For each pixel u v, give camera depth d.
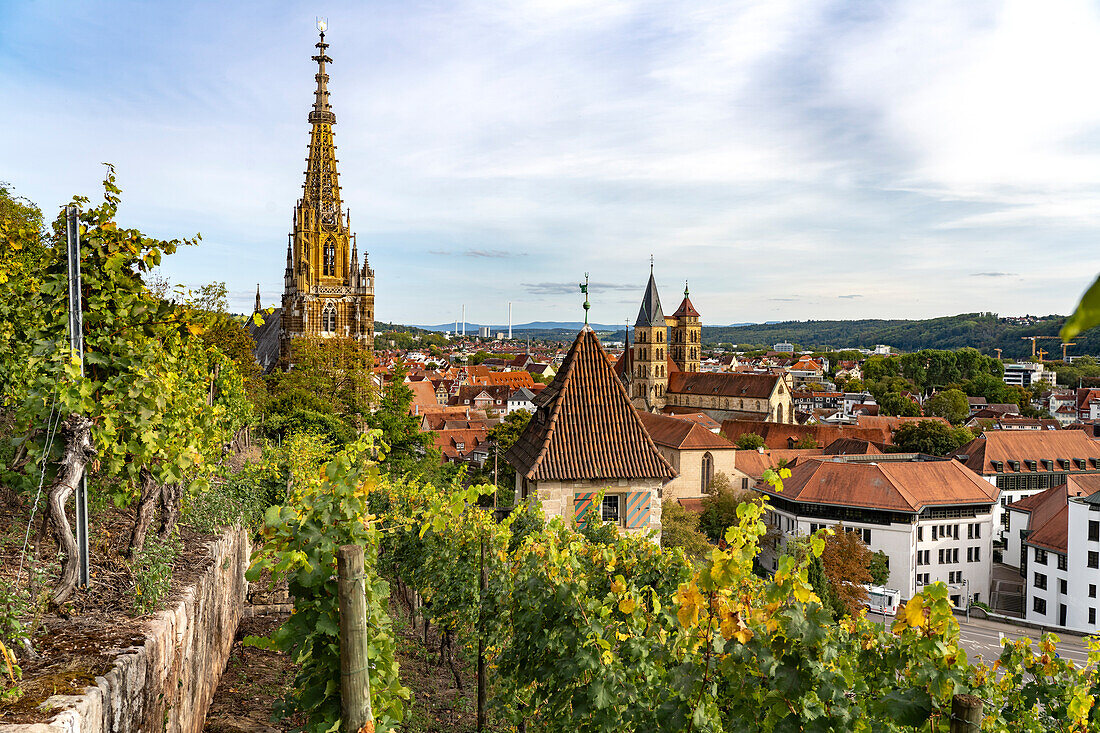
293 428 51.00
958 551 77.12
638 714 8.71
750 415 148.50
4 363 11.88
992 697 11.43
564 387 23.77
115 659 7.86
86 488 10.02
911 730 7.38
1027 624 65.00
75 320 10.18
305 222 88.12
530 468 22.33
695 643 7.88
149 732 8.54
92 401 9.73
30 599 8.45
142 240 11.20
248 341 51.59
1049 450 99.94
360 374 74.62
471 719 15.75
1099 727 10.15
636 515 22.61
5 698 6.68
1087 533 67.06
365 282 90.06
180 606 10.16
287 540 7.43
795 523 78.75
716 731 7.50
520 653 11.46
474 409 186.12
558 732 10.41
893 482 76.88
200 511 15.46
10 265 12.55
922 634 6.96
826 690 6.89
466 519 15.35
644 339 166.75
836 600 57.25
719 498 83.69
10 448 10.77
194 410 14.79
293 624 7.26
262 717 12.75
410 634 22.19
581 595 10.06
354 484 7.56
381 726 7.45
